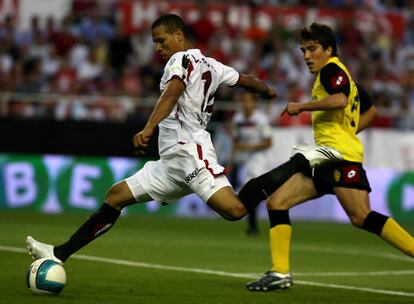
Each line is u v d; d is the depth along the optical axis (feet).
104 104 214.28
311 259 128.67
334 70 86.12
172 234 162.61
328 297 87.25
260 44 257.96
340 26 272.31
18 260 111.04
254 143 166.71
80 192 207.41
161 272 105.19
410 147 217.97
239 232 173.27
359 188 87.56
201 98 84.53
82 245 85.71
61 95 217.36
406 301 85.56
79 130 207.00
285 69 253.03
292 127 211.41
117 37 247.50
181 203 214.28
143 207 211.61
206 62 85.20
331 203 218.18
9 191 205.36
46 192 206.49
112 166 207.72
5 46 236.22
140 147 79.30
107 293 85.92
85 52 241.55
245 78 89.35
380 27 277.23
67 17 249.14
